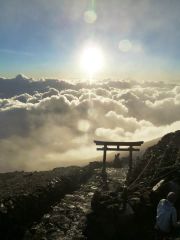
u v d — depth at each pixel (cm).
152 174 1805
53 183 2102
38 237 1345
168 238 1070
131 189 1582
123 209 1320
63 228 1464
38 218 1606
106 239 1281
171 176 1441
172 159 1888
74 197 2081
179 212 1231
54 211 1738
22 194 1587
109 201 1405
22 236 1326
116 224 1299
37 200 1689
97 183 2516
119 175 2839
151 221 1287
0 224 1229
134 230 1267
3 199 1417
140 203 1337
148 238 1199
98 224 1338
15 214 1390
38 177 2388
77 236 1354
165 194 1341
